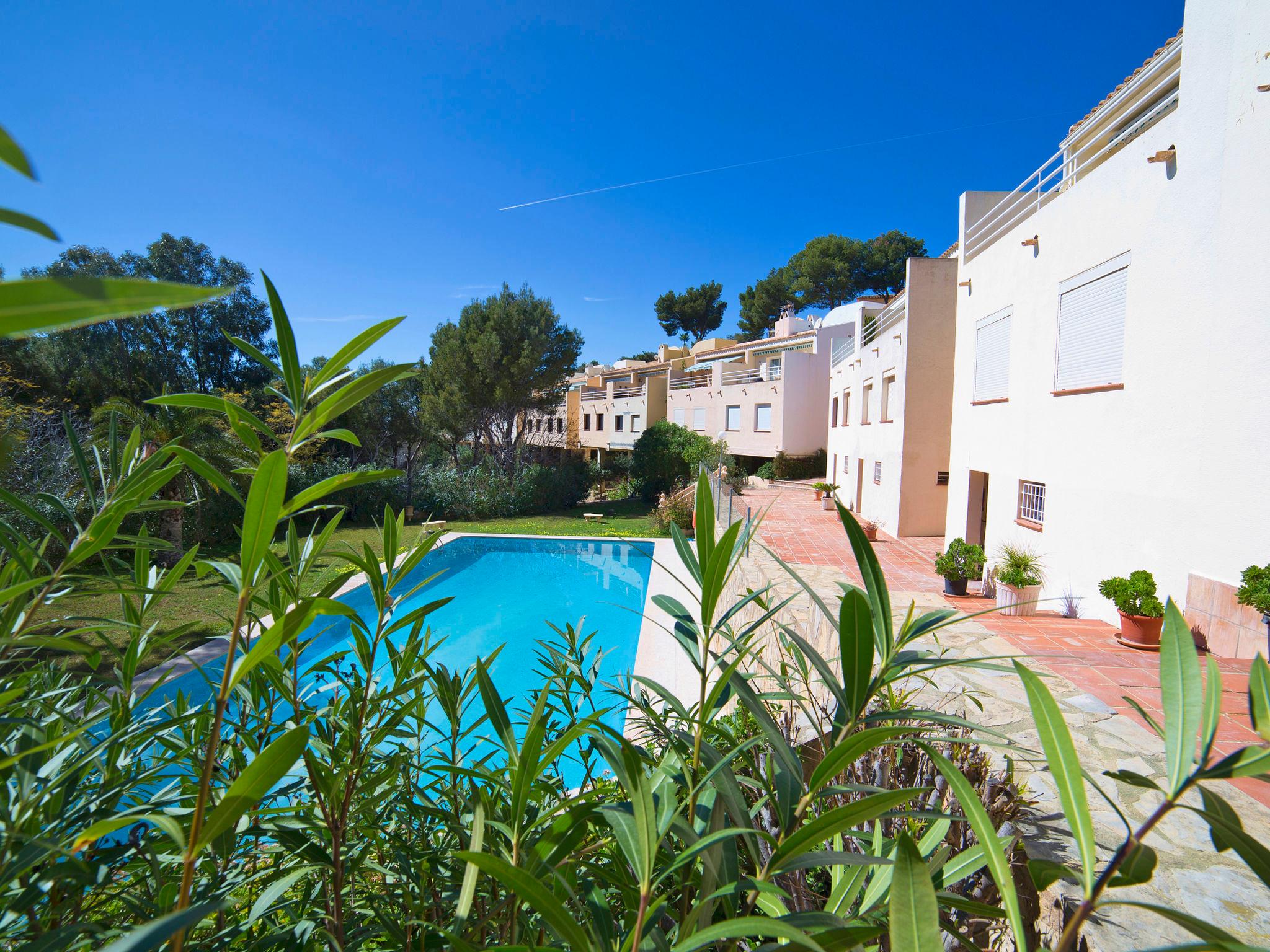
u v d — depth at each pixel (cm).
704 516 121
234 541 1355
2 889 88
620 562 1831
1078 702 462
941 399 1488
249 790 70
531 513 2730
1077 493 806
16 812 105
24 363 1812
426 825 177
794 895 206
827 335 2986
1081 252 804
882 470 1697
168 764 156
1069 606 812
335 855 142
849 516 118
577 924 75
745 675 128
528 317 2778
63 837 113
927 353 1485
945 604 864
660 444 3083
